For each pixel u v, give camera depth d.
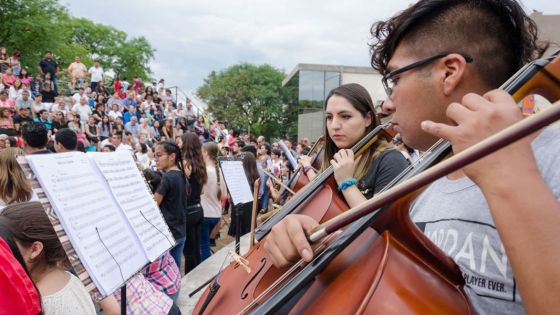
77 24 52.25
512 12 0.91
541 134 0.81
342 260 0.92
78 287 1.84
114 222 1.58
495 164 0.61
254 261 1.66
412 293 0.77
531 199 0.58
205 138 21.20
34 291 1.50
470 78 0.90
